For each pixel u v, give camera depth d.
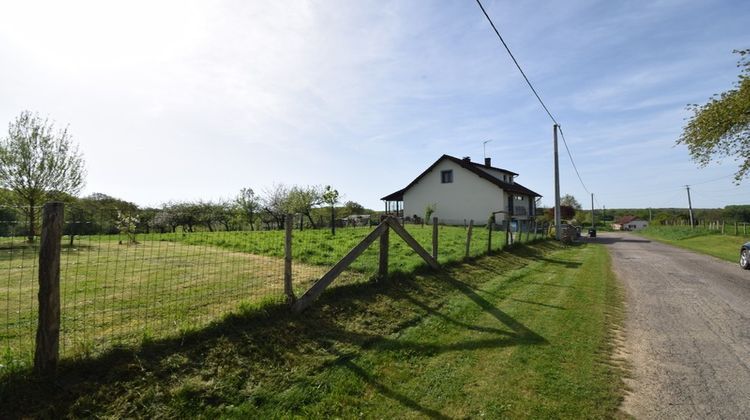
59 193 15.20
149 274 6.98
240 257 9.63
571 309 6.36
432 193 36.81
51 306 2.93
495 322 5.54
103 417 2.75
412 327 5.20
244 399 3.21
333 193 27.14
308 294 5.14
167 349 3.54
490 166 41.34
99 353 3.24
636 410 3.19
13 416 2.59
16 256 8.49
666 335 5.14
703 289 8.43
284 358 3.90
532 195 43.09
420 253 7.98
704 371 3.98
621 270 11.40
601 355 4.36
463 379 3.70
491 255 11.77
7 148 14.14
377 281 6.66
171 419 2.87
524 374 3.82
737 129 16.44
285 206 32.00
